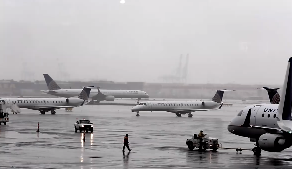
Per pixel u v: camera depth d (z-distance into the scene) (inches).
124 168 3048.7
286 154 3897.6
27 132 5807.1
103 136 5413.4
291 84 3368.6
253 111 3966.5
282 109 3403.1
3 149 4020.7
